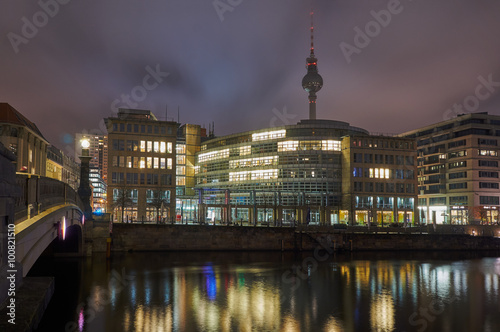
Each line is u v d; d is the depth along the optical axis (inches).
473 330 1086.4
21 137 3427.7
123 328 1019.3
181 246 2576.3
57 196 1252.5
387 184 3919.8
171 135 3595.0
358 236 2891.2
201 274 1822.1
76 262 2044.8
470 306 1341.0
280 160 4008.4
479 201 4421.8
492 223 3882.9
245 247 2689.5
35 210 959.0
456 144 4690.0
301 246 2773.1
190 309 1223.5
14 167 792.3
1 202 701.3
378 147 3944.4
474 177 4443.9
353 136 3873.0
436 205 4911.4
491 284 1732.3
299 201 3644.2
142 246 2501.2
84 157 2250.2
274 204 3489.2
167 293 1428.4
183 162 4904.0
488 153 4530.0
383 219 3860.7
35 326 766.5
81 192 2239.2
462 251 3053.6
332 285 1656.0
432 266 2262.6
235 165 4303.6
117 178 3444.9
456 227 3302.2
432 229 3238.2
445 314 1238.9
